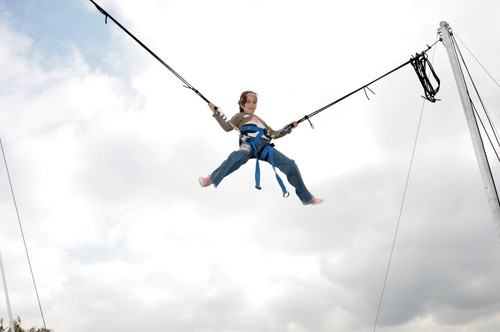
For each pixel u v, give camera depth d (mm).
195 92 5789
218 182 5441
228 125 5934
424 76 7402
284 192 5477
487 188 7008
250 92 6211
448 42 8133
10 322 4938
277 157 5805
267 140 5875
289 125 6258
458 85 7762
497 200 6906
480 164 7160
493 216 6840
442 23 8273
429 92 7406
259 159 5852
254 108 6184
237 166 5594
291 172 5816
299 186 5883
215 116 5910
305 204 6020
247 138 5785
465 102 7629
